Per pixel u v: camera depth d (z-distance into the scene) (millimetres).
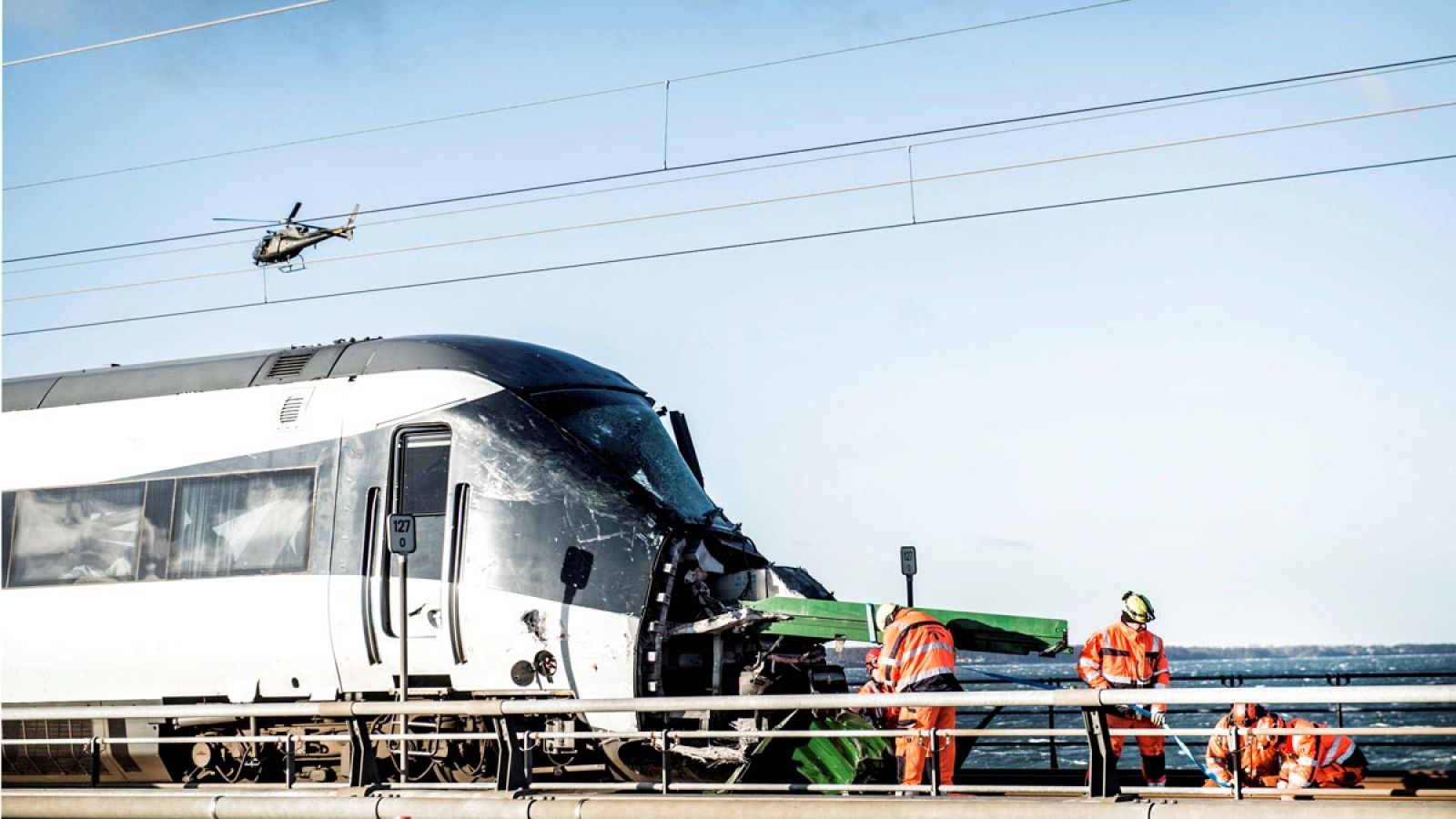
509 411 16859
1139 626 15820
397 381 17312
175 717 16078
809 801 12805
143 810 15328
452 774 16656
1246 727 14602
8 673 18500
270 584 17141
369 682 16672
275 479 17516
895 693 12586
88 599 18156
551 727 16000
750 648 16562
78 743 16547
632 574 16016
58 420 19078
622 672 15758
